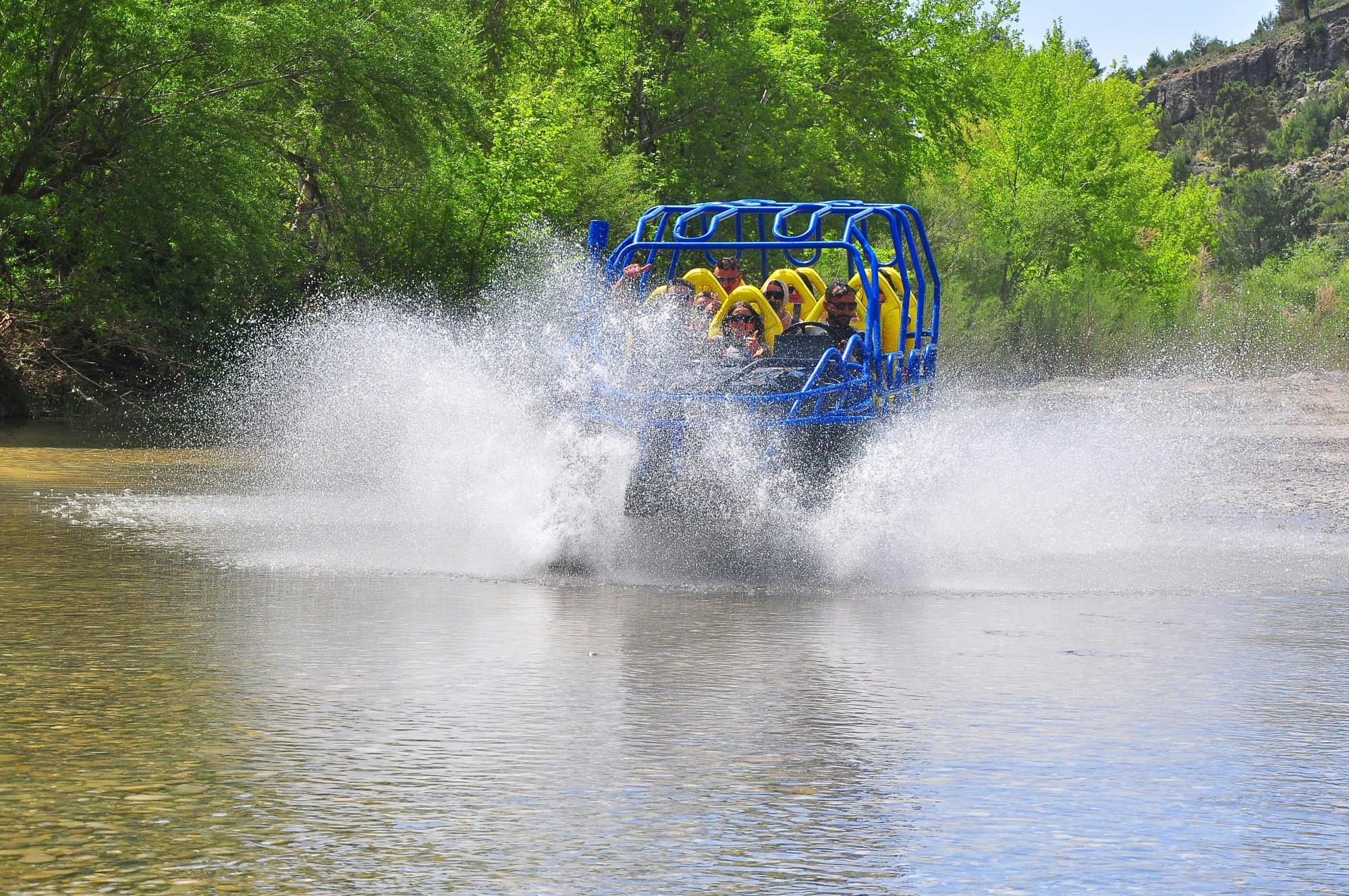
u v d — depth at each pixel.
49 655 10.70
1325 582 14.82
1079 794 7.50
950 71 84.00
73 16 44.06
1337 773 7.90
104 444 33.41
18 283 47.91
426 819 7.02
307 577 14.53
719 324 18.31
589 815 7.10
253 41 47.47
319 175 57.16
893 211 20.12
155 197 45.19
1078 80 108.50
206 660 10.59
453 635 11.62
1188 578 15.04
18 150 45.66
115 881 6.15
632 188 65.06
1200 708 9.34
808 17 76.19
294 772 7.78
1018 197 101.25
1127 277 109.38
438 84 51.00
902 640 11.56
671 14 71.00
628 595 13.62
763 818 7.08
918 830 6.91
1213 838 6.82
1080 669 10.53
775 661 10.73
